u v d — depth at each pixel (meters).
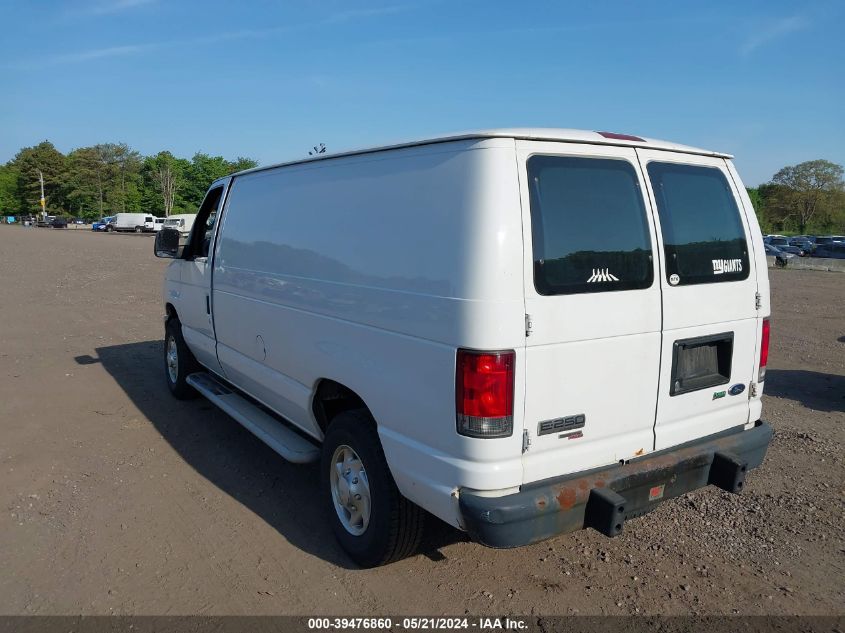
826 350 10.32
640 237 3.24
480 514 2.81
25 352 9.11
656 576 3.63
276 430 4.70
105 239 46.41
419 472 3.11
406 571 3.65
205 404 6.73
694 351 3.53
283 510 4.39
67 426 5.98
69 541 3.94
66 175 100.25
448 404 2.91
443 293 2.92
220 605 3.33
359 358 3.50
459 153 2.96
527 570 3.67
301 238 4.09
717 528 4.19
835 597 3.45
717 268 3.58
